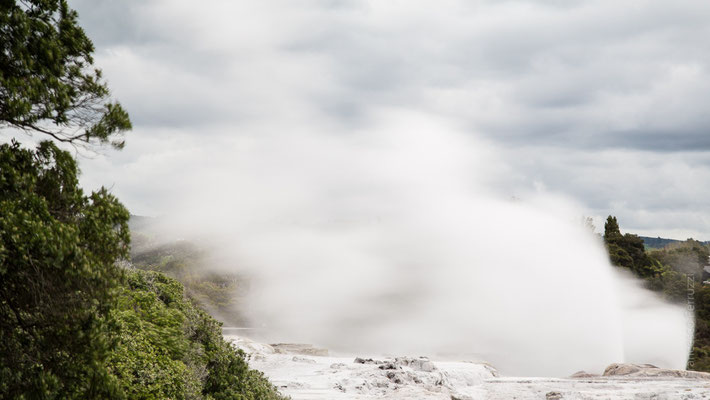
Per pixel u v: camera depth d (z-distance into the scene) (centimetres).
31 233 923
